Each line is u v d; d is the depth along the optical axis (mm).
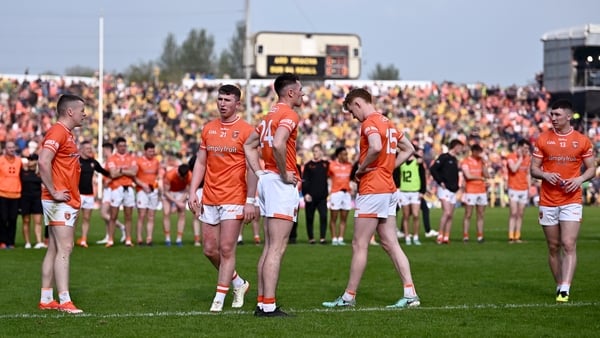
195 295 14141
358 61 55688
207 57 111875
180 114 58750
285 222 11531
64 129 12531
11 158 23422
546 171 13719
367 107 12906
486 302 13242
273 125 11500
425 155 48531
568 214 13477
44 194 12492
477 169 25547
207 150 12352
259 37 54281
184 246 24062
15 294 14258
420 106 63250
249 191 12070
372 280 16141
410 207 25078
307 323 11078
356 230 12891
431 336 10258
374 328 10766
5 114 54250
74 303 13227
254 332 10445
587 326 10969
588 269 17953
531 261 19750
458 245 24438
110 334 10383
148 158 24344
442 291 14555
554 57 63500
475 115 62375
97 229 30859
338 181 25109
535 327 10891
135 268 18234
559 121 13523
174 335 10281
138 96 60062
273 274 11539
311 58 55094
